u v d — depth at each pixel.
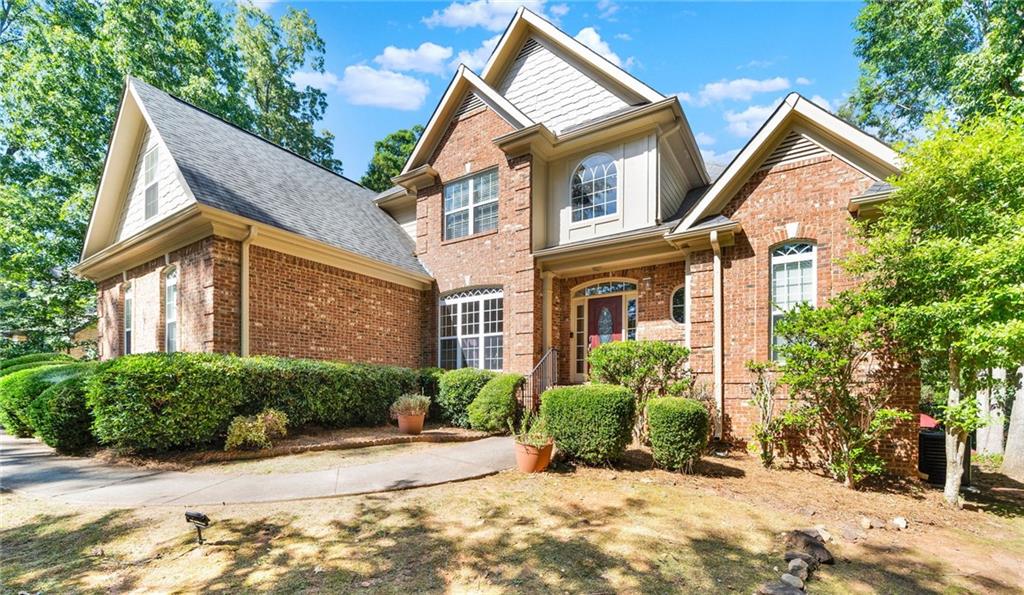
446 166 13.60
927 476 7.15
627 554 4.05
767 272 8.62
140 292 11.17
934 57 13.47
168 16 19.41
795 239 8.41
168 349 10.21
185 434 7.04
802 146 8.47
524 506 5.17
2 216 16.55
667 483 6.25
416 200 14.66
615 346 8.89
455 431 9.72
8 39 17.64
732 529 4.73
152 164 11.38
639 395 8.52
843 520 5.23
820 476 6.96
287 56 30.97
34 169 18.48
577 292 12.49
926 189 6.20
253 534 4.30
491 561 3.84
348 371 9.38
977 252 5.35
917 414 6.96
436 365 13.22
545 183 12.39
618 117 10.85
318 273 10.65
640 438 8.41
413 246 14.71
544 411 7.36
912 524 5.25
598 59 11.98
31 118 17.00
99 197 12.18
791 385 7.16
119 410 6.85
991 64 9.85
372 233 13.33
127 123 11.43
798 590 3.41
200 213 8.41
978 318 5.46
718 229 8.71
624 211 11.16
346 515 4.79
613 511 5.10
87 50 17.30
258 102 29.62
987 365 5.77
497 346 12.20
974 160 5.75
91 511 4.85
